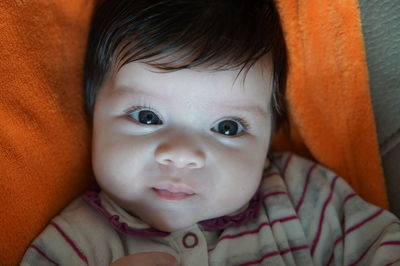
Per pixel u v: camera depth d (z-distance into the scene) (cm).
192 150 38
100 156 39
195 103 38
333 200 42
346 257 40
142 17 38
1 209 37
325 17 42
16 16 39
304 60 43
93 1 41
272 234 41
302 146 46
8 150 37
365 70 43
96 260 38
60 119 40
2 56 38
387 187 44
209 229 40
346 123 44
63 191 40
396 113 43
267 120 40
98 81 40
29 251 38
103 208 40
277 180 43
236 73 38
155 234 39
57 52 40
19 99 38
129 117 39
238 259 39
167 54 37
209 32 38
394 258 37
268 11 40
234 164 39
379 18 42
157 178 38
